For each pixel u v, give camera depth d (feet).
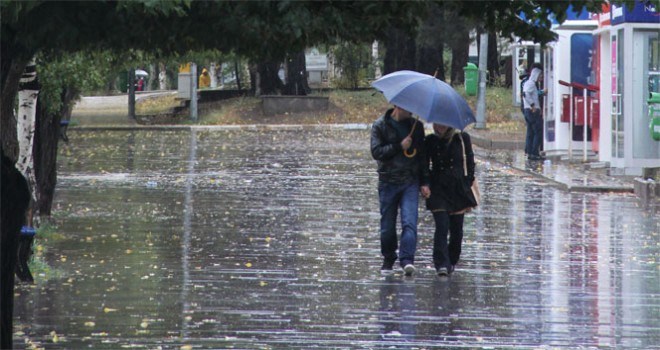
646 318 102.94
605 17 262.06
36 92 141.38
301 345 90.17
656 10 79.36
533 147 288.10
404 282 119.65
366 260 134.21
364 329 96.43
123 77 607.78
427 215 180.34
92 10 64.34
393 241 125.49
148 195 207.51
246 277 121.70
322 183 231.71
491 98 480.23
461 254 139.44
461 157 123.13
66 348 88.02
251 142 369.71
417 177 124.06
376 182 234.58
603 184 223.30
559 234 159.02
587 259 137.08
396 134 123.65
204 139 385.70
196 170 262.88
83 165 277.03
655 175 216.95
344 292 113.50
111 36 65.00
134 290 113.39
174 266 128.67
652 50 241.35
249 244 146.30
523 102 289.33
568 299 111.45
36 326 96.17
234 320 99.35
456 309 105.70
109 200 198.49
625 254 141.59
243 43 67.21
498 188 224.74
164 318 99.91
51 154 161.38
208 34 65.67
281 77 612.70
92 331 94.27
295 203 195.11
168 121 493.77
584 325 99.60
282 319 100.07
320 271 125.90
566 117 288.71
